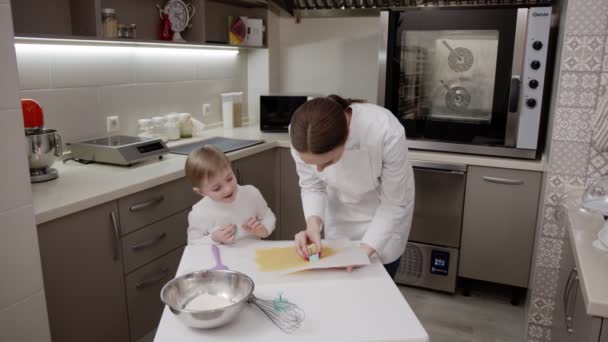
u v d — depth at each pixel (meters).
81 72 2.34
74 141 2.34
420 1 3.07
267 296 1.12
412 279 2.83
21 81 2.06
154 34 2.75
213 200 1.71
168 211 2.13
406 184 1.58
